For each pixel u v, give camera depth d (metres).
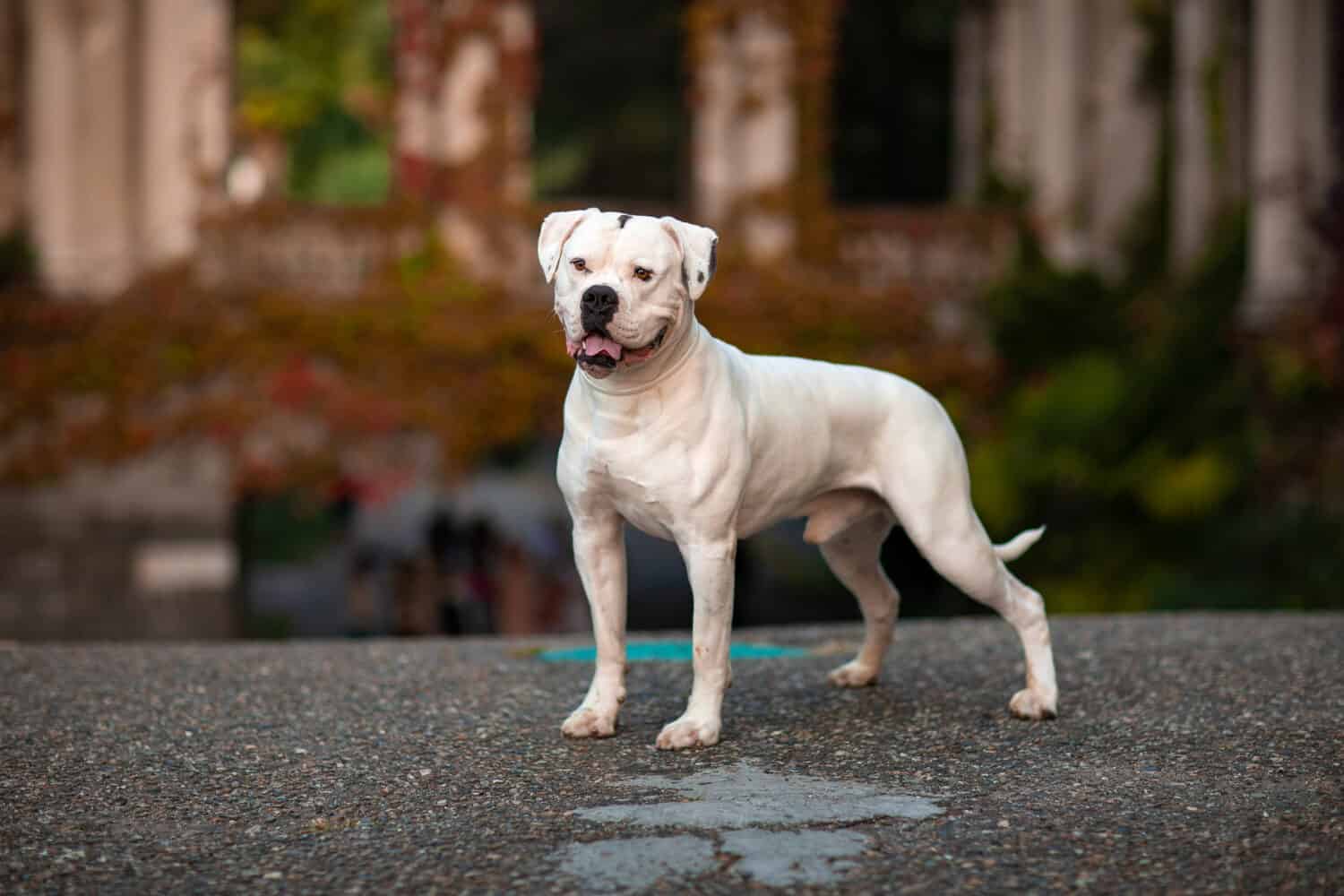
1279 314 14.88
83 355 15.54
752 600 19.38
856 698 5.65
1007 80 18.22
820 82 16.52
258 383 15.65
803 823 3.89
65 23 16.22
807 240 16.52
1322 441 14.25
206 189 16.25
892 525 5.64
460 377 15.79
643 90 33.03
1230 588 13.34
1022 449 14.74
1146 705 5.45
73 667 6.49
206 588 15.64
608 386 4.68
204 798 4.28
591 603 5.02
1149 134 17.81
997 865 3.58
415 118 16.36
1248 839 3.78
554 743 4.90
